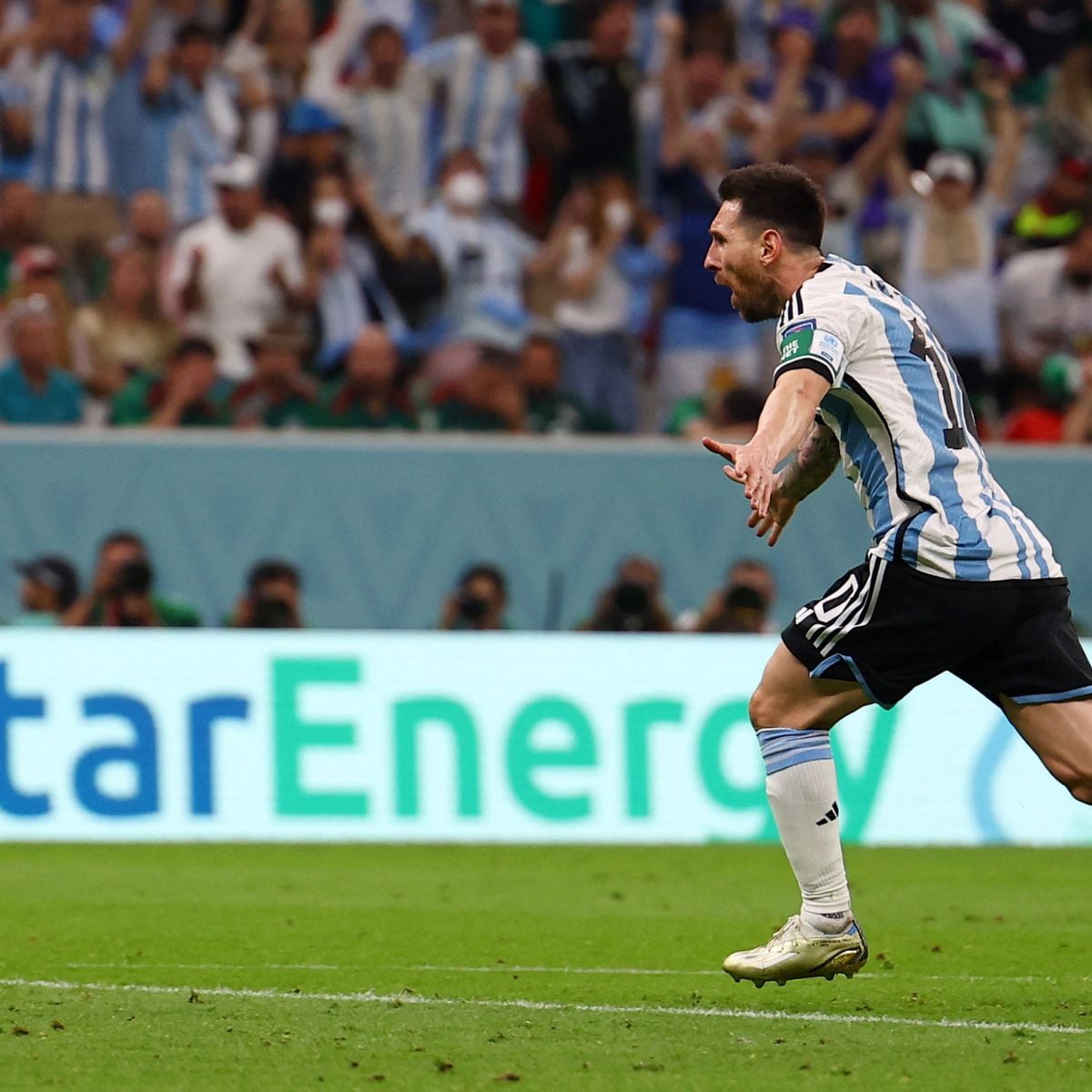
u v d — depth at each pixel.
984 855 32.84
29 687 33.38
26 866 29.80
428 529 39.84
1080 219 48.78
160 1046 14.79
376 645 34.06
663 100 47.56
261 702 33.78
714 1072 13.63
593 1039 15.09
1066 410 46.44
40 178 46.03
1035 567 15.30
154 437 39.19
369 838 33.72
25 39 46.22
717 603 39.25
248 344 44.41
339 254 45.41
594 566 40.22
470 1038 15.14
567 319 45.81
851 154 48.81
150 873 29.11
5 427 41.03
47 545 38.84
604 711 34.25
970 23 50.38
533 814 34.00
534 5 49.66
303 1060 14.16
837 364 14.82
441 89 47.56
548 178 47.31
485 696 34.12
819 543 40.53
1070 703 15.24
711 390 45.44
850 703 15.88
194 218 46.84
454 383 44.53
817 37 49.09
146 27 46.50
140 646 33.62
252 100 47.22
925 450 15.20
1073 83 51.94
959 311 47.34
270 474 39.47
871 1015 16.48
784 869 30.28
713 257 16.20
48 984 18.36
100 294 45.97
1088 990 18.12
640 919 24.25
